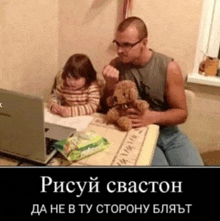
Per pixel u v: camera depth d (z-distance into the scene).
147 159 1.16
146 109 1.38
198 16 1.73
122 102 1.37
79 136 1.18
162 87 1.63
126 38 1.48
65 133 1.21
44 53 1.84
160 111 1.70
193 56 1.83
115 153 1.18
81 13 1.91
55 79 2.03
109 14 1.87
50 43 1.90
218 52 1.91
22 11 1.54
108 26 1.90
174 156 1.53
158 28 1.81
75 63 1.51
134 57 1.54
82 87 1.54
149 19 1.80
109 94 1.63
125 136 1.30
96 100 1.53
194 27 1.76
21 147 1.07
